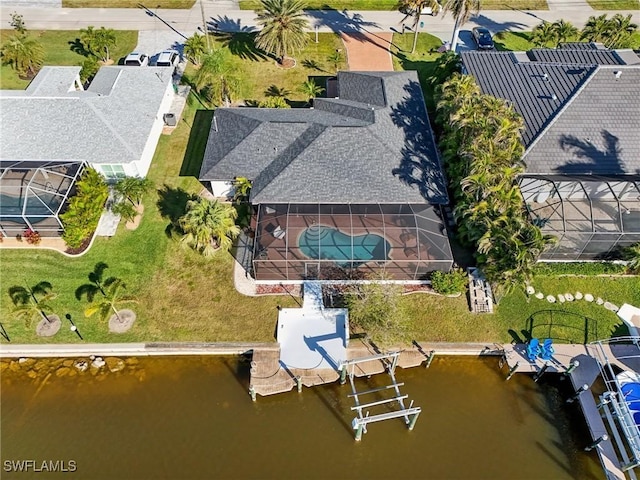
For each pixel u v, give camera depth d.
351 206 42.72
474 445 35.03
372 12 75.88
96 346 38.03
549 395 37.62
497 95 50.41
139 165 48.28
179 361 38.34
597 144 45.97
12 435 34.53
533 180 45.22
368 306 37.84
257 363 37.47
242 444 34.53
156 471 33.19
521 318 40.62
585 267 43.09
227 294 41.25
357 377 37.88
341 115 50.81
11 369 37.47
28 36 67.81
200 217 39.12
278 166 45.16
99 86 53.22
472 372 38.56
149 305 40.38
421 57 67.38
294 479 33.12
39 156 46.41
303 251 40.06
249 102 59.16
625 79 48.22
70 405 35.94
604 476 33.59
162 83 55.72
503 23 74.75
